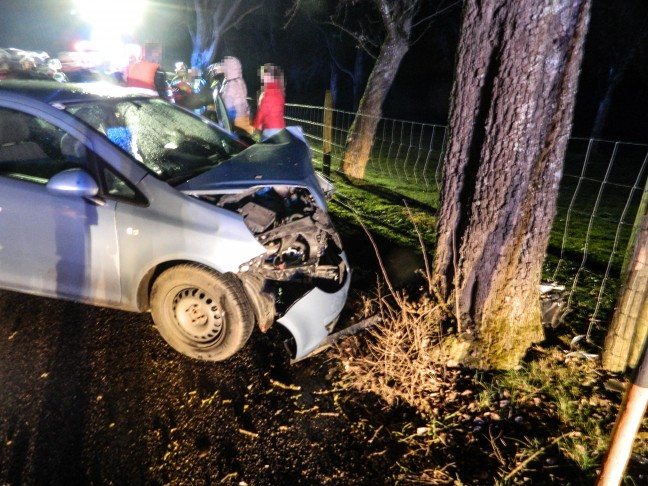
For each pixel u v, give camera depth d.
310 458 2.55
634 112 18.58
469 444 2.62
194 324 3.17
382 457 2.56
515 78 2.63
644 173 11.14
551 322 3.60
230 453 2.57
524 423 2.73
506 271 3.03
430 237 5.63
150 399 2.91
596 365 3.18
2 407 2.80
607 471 1.80
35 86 3.59
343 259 3.48
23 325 3.52
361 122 8.39
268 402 2.92
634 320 2.96
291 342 3.17
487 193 2.90
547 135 2.73
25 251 3.30
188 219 2.99
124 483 2.38
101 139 3.15
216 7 19.06
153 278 3.27
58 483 2.36
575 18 2.51
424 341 3.17
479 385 3.02
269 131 6.39
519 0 2.51
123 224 3.07
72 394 2.92
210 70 7.71
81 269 3.23
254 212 3.16
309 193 3.74
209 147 4.07
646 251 2.83
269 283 3.14
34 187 3.18
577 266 5.08
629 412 1.69
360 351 3.30
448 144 3.06
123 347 3.34
